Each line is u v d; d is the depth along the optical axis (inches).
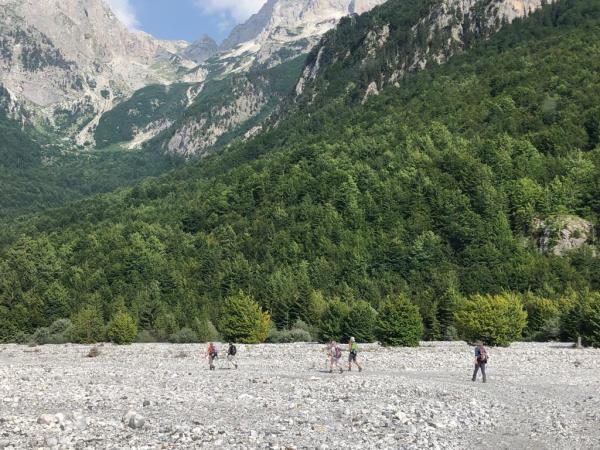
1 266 6127.0
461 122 7337.6
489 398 1257.4
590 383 1568.7
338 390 1326.3
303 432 874.1
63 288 4985.2
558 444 858.1
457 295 3796.8
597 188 5324.8
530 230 5196.9
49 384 1423.5
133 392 1268.5
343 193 5959.6
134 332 3629.4
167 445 770.8
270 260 5206.7
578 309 3186.5
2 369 1910.7
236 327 3275.1
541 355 2421.3
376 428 909.2
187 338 3688.5
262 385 1419.8
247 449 760.3
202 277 5349.4
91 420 907.4
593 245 4948.3
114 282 5413.4
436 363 2097.7
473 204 5511.8
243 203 6899.6
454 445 826.8
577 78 7514.8
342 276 4793.3
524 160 5920.3
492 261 4758.9
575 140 6235.2
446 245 5142.7
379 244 5137.8
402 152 6658.5
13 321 4439.0
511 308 3029.0
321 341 3302.2
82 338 3870.6
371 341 3233.3
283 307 4001.0
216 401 1152.2
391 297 3646.7
